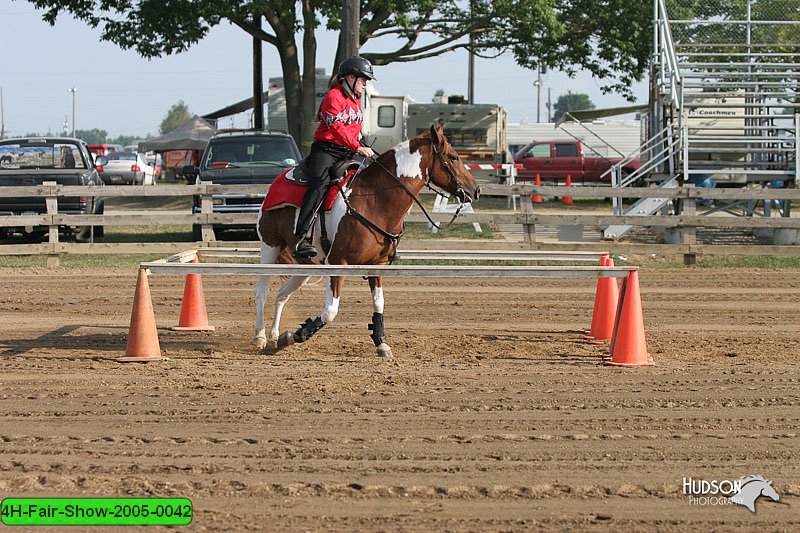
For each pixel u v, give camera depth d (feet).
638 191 64.75
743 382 30.91
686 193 64.59
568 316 45.78
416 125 123.75
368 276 32.60
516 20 113.29
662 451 23.48
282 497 20.24
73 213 70.79
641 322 33.94
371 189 33.78
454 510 19.62
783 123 83.25
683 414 26.84
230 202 70.28
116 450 23.21
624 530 18.75
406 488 20.71
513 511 19.60
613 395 28.96
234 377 31.07
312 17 105.19
